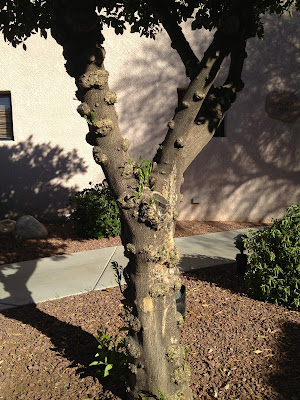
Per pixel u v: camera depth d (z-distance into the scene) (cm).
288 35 909
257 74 925
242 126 942
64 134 960
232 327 460
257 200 962
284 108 929
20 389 366
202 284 593
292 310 502
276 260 516
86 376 379
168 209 294
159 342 310
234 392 348
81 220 854
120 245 816
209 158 953
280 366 382
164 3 337
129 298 316
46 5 408
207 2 400
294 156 945
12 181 971
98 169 971
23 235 858
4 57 938
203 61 298
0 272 676
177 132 302
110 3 412
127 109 946
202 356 403
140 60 933
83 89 281
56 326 477
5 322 491
